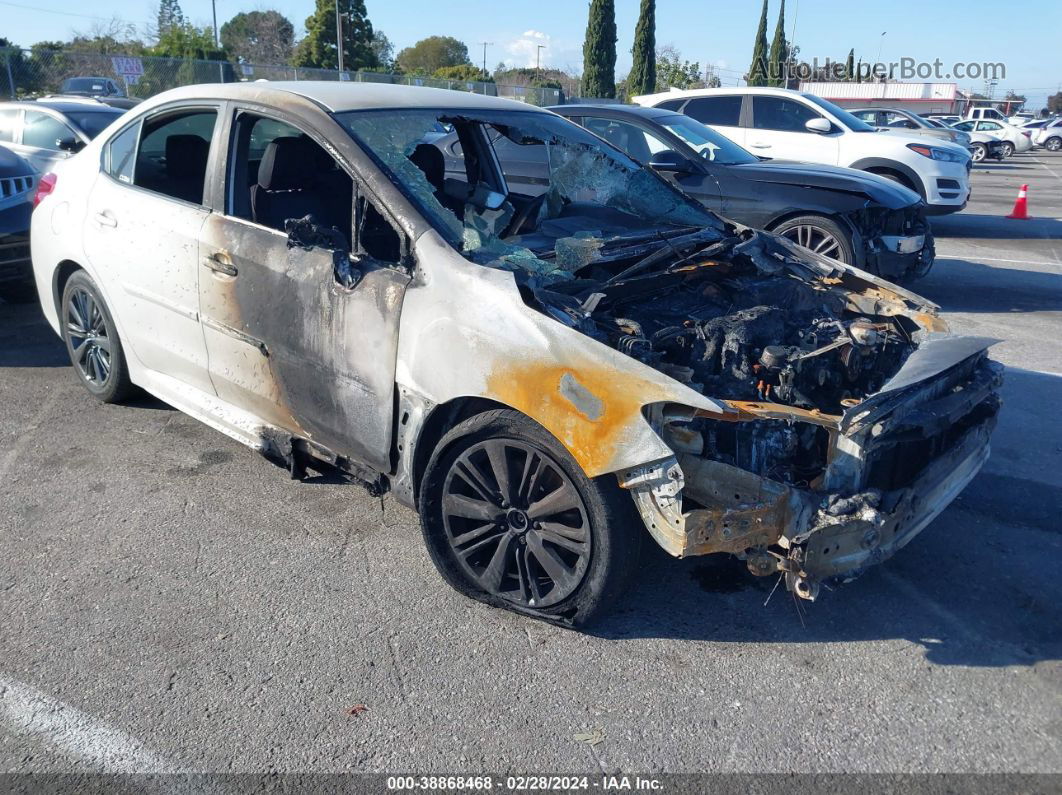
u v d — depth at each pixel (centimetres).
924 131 2328
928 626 330
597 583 303
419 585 350
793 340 346
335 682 294
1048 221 1439
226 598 339
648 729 274
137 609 331
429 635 319
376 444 347
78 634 316
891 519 292
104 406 523
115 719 275
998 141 3098
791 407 291
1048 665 308
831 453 290
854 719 280
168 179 437
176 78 2195
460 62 9356
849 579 290
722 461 287
